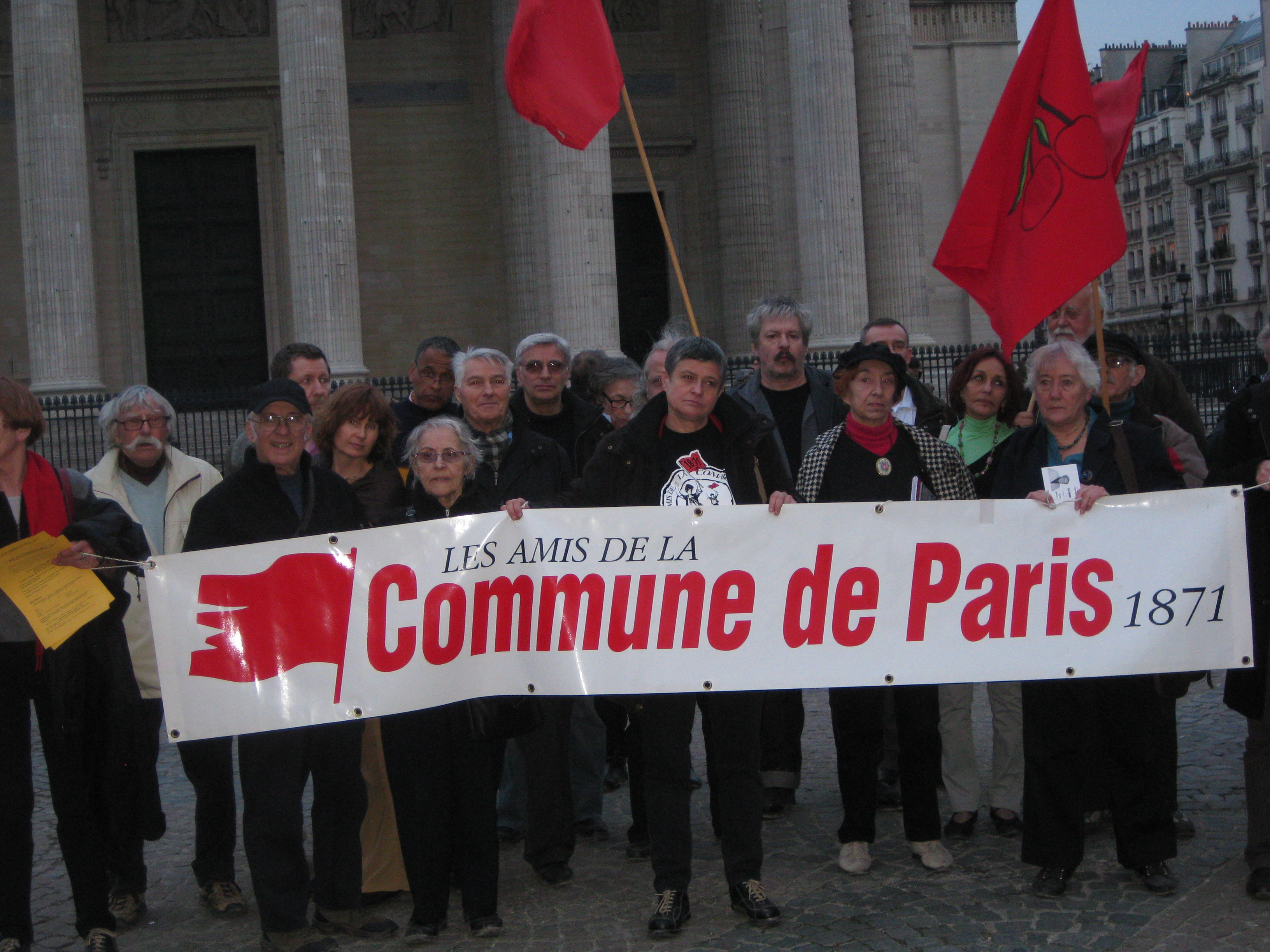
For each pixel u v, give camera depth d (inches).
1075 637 261.9
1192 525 261.6
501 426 305.0
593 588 259.1
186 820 350.9
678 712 260.2
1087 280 284.7
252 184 1225.4
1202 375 1147.3
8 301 1184.8
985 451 335.6
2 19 1176.2
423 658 254.7
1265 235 2903.5
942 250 303.6
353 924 263.7
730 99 1198.3
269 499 260.1
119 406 296.2
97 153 1191.6
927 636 261.9
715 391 260.2
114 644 260.4
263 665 249.9
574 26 338.6
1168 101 3754.9
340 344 973.8
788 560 260.7
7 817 243.6
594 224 992.2
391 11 1238.3
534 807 286.7
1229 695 265.7
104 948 251.3
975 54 1421.0
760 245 1202.0
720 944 248.1
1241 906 254.7
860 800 283.4
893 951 240.5
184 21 1204.5
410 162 1240.2
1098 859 289.1
